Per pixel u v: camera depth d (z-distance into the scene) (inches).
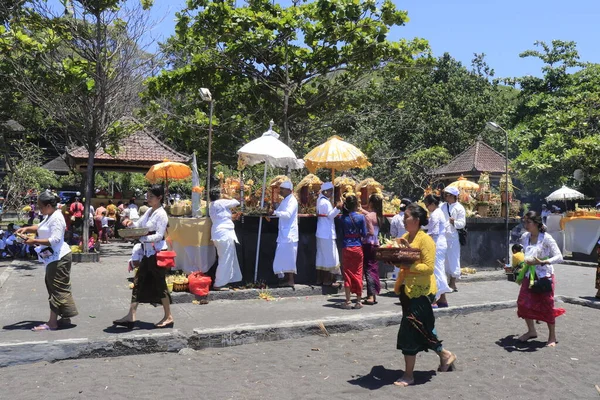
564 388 214.4
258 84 832.9
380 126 1389.0
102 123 613.6
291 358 252.2
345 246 336.2
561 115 1077.1
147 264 271.0
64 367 234.1
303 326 287.9
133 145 840.3
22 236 260.1
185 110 848.3
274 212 391.2
